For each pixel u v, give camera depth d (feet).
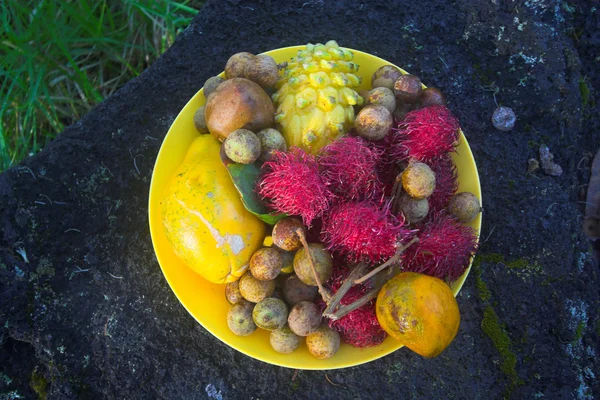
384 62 1.82
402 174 1.55
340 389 1.91
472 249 1.60
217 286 1.75
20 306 1.93
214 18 2.18
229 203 1.62
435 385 1.91
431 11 2.17
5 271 1.94
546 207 2.01
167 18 2.34
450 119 1.60
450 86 2.11
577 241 2.03
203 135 1.74
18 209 1.99
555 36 2.10
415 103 1.72
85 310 1.96
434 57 2.13
